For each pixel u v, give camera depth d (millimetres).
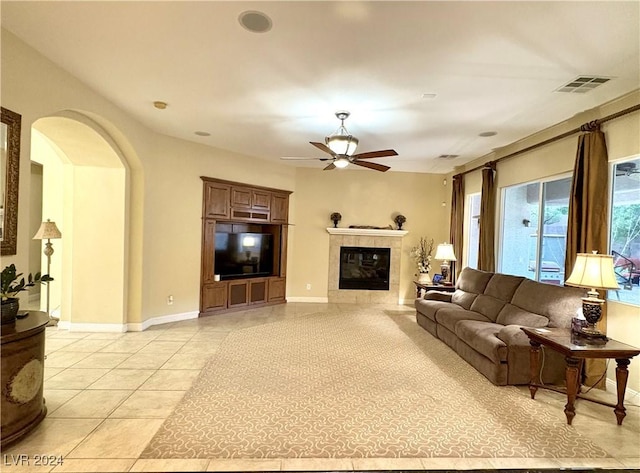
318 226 7402
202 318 5754
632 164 3381
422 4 2133
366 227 7348
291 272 7355
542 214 4660
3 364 2215
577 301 3381
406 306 7215
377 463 2172
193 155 5633
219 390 3115
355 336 4906
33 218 6418
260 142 5555
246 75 3193
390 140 5168
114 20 2410
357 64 2928
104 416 2646
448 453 2285
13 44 2604
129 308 4887
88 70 3154
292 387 3211
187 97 3740
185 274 5625
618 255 3504
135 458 2168
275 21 2365
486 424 2646
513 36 2449
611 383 3377
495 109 3848
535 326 3514
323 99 3695
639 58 2703
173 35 2578
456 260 6645
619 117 3441
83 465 2100
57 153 4660
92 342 4344
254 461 2162
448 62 2846
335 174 7438
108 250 4715
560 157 4293
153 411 2730
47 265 4820
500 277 4609
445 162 6590
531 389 3121
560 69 2902
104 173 4664
